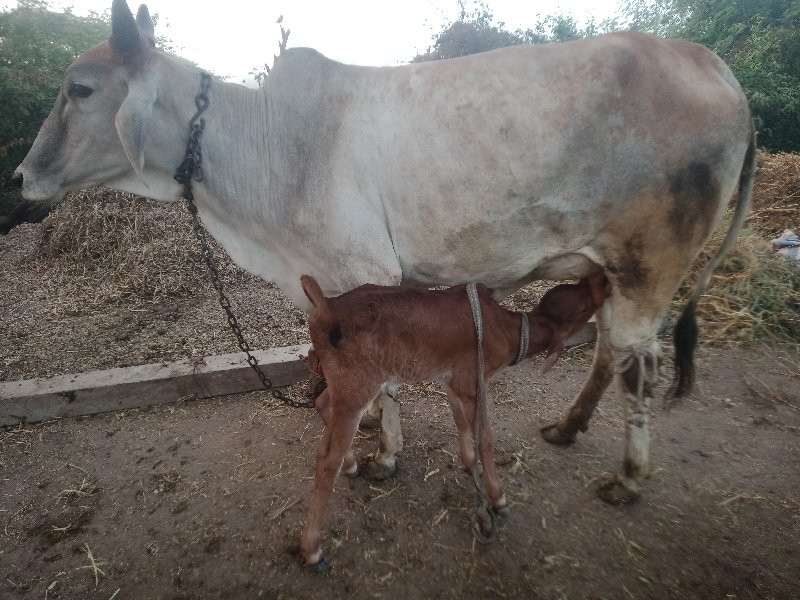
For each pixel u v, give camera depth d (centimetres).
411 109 205
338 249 221
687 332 231
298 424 303
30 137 762
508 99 193
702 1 1145
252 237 246
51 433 298
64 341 400
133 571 212
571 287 226
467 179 199
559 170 193
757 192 601
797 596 194
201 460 275
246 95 227
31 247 645
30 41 796
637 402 229
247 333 408
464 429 239
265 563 213
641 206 198
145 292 486
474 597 196
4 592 204
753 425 296
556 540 220
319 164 218
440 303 202
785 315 398
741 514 233
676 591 197
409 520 233
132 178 243
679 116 189
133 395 317
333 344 190
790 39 968
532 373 358
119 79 212
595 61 188
